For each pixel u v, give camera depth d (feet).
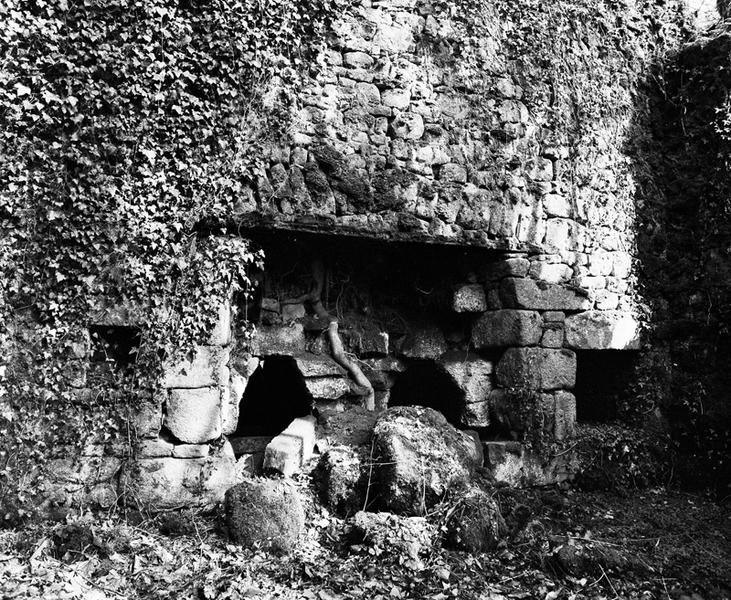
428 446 16.51
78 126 14.92
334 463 16.55
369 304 21.79
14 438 14.57
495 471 19.20
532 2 20.57
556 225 20.71
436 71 18.88
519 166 20.02
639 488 21.12
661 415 22.63
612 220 21.99
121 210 15.20
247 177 16.12
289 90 16.70
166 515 15.25
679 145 23.41
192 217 15.67
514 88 20.12
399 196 18.02
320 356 20.02
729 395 21.12
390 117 18.11
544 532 16.65
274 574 13.64
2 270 14.51
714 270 21.76
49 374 14.87
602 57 22.30
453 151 18.95
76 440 15.10
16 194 14.57
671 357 22.88
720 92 22.13
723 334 21.43
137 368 15.44
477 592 13.66
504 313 20.20
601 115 22.04
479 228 19.16
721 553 17.07
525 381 19.79
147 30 15.24
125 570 13.42
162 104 15.44
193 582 13.03
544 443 19.88
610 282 21.79
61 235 14.92
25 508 14.52
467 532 14.92
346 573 13.69
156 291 15.57
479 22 19.47
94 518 14.93
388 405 22.84
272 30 16.40
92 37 14.85
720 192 21.83
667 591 14.92
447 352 21.48
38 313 14.85
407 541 14.35
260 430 21.24
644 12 23.56
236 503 14.98
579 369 24.03
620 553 15.78
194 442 15.87
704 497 20.99
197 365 15.90
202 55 15.70
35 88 14.61
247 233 17.21
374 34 17.98
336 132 17.29
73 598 12.09
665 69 23.73
